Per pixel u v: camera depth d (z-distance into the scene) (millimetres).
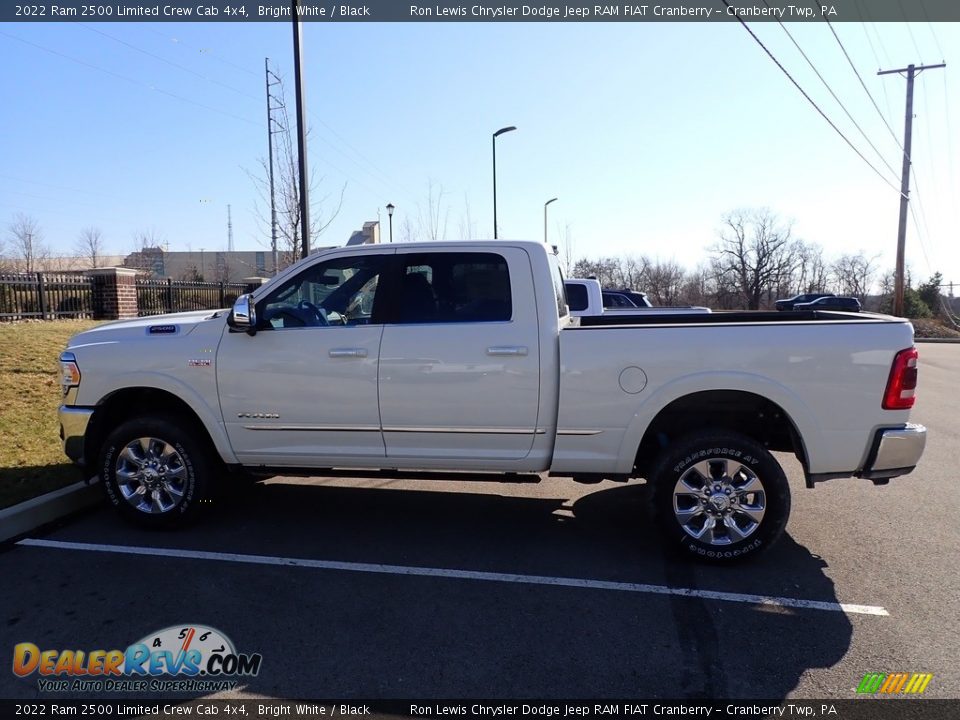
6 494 4961
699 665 3025
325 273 4547
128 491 4645
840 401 3906
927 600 3660
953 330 31656
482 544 4488
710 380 3961
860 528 4809
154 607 3568
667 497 4055
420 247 4418
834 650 3145
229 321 4301
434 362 4223
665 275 63344
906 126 29000
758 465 3957
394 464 4426
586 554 4316
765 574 4000
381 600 3662
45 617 3457
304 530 4742
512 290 4254
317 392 4379
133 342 4633
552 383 4145
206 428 4570
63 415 4691
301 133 11602
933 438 8172
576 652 3135
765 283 62594
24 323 13070
